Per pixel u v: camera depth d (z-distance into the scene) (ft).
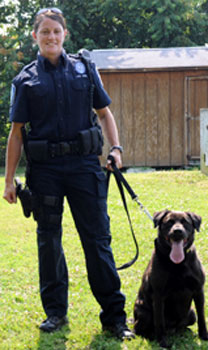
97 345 13.02
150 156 50.85
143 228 24.85
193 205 29.50
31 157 13.21
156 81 50.03
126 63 50.44
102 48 83.10
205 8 84.53
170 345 12.90
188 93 50.08
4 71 68.03
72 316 14.87
